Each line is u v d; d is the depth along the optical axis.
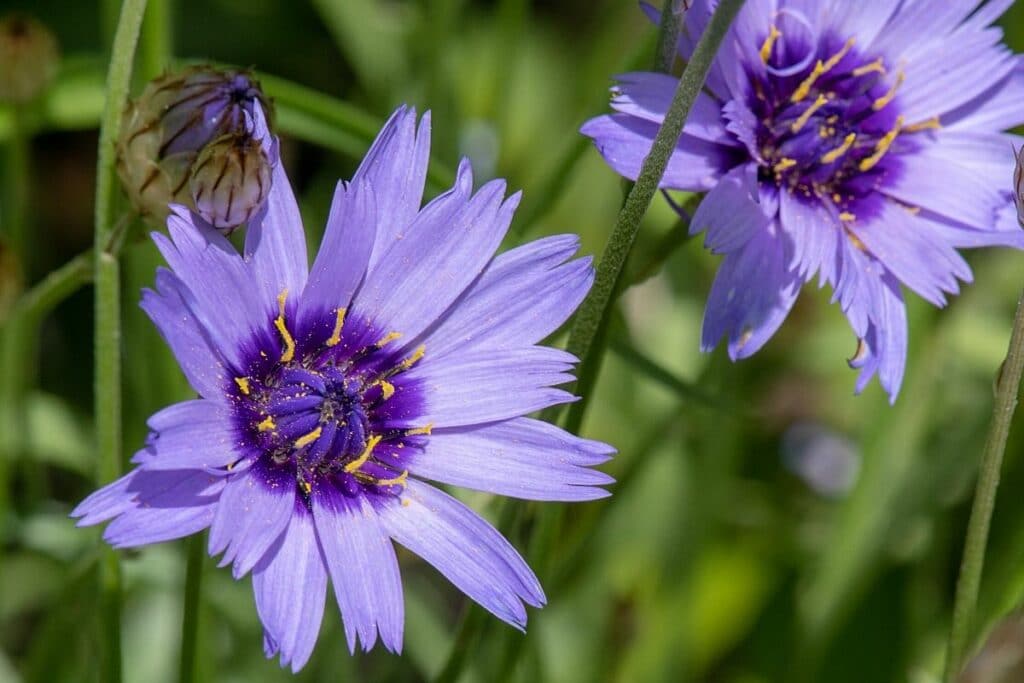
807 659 0.33
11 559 0.33
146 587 0.32
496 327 0.26
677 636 0.33
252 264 0.26
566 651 0.33
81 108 0.32
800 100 0.28
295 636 0.25
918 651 0.33
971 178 0.28
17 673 0.33
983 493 0.26
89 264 0.28
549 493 0.25
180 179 0.26
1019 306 0.26
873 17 0.28
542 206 0.30
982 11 0.28
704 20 0.27
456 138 0.35
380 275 0.26
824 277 0.27
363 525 0.25
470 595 0.25
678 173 0.27
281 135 0.34
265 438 0.26
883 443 0.33
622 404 0.35
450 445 0.26
